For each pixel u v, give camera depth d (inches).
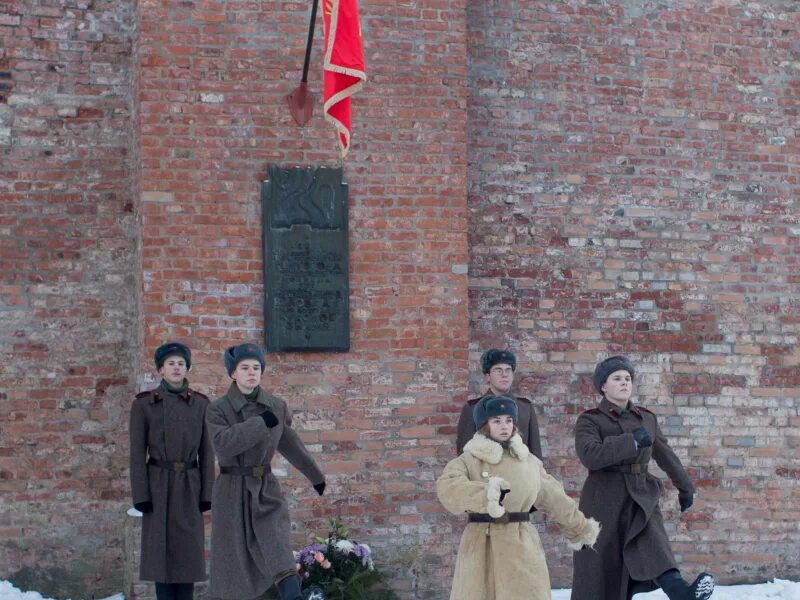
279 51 317.7
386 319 320.5
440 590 319.9
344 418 316.8
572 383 348.8
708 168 363.9
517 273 347.3
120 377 327.0
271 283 312.2
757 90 370.6
